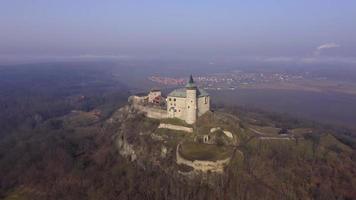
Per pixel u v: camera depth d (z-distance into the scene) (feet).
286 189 573.33
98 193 615.16
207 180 591.78
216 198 558.15
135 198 583.99
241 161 622.95
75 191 645.10
